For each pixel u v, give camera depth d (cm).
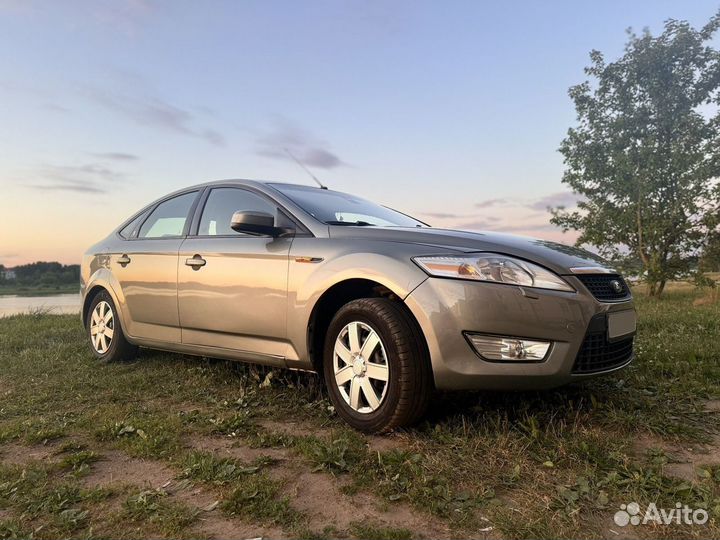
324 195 389
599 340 268
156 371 411
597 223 1175
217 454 243
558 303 252
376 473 218
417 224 395
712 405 308
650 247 1116
